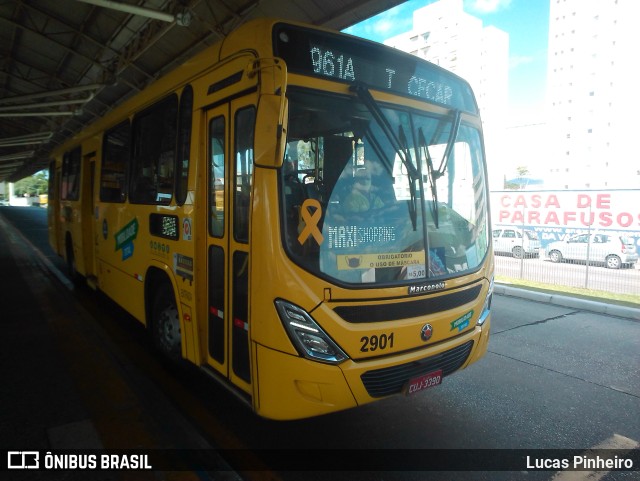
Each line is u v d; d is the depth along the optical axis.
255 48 2.86
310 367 2.65
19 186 103.38
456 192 3.60
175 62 14.12
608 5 69.56
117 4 8.81
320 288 2.71
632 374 4.88
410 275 3.10
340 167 2.94
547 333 6.45
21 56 16.23
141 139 4.89
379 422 3.70
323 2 9.53
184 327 3.78
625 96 68.50
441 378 3.21
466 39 73.94
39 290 8.02
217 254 3.33
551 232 17.36
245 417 3.69
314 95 2.88
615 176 69.88
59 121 24.56
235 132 3.08
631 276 11.91
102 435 3.33
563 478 2.99
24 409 3.69
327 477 2.95
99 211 6.39
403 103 3.31
